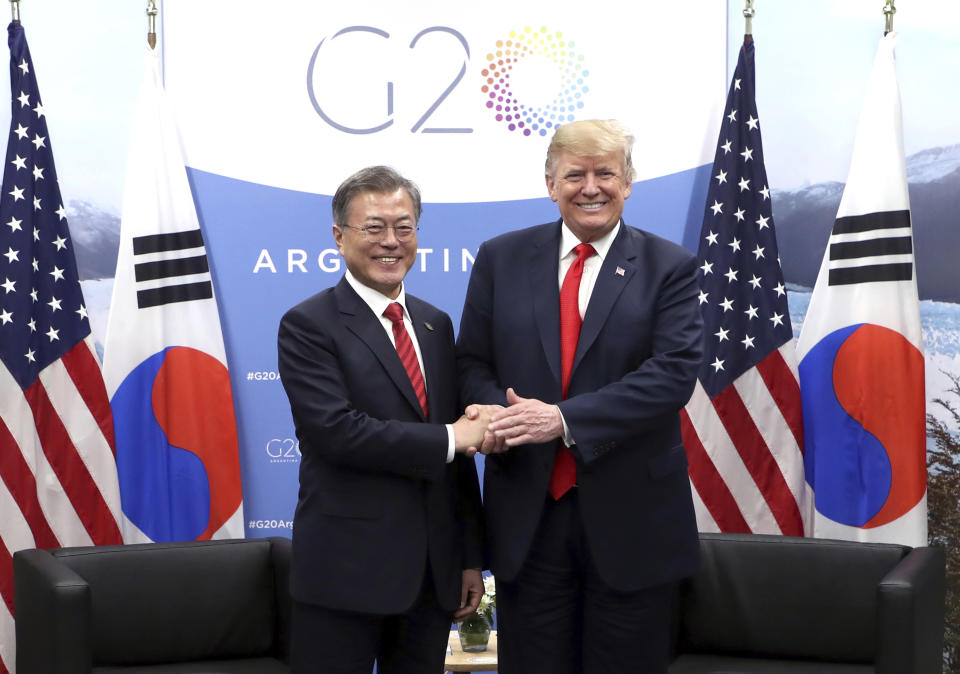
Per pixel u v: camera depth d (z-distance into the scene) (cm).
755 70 424
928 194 426
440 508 274
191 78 419
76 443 409
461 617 291
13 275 404
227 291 424
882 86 408
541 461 268
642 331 268
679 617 364
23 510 402
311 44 419
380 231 266
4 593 400
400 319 278
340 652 268
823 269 418
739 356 415
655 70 420
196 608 359
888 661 306
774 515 413
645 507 267
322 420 260
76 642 309
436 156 422
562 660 280
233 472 416
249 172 422
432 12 419
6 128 430
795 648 356
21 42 409
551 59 420
